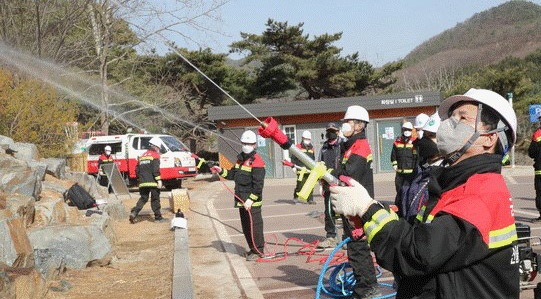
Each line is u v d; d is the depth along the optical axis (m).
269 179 26.75
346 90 40.91
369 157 6.57
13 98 14.52
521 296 5.57
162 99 30.64
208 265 8.45
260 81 40.56
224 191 22.27
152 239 10.95
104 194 16.39
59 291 6.90
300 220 12.85
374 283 6.09
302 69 39.09
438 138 2.51
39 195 9.60
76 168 18.88
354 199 2.41
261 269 8.12
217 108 26.58
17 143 12.39
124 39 23.66
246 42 40.19
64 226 8.32
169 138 24.02
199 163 8.97
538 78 51.22
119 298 6.62
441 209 2.30
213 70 35.75
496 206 2.25
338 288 6.58
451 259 2.20
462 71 61.41
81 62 23.52
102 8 21.81
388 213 2.37
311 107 26.36
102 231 8.52
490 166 2.35
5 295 5.22
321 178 2.76
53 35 21.06
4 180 8.88
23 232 6.78
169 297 6.58
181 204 15.06
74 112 18.05
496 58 68.12
